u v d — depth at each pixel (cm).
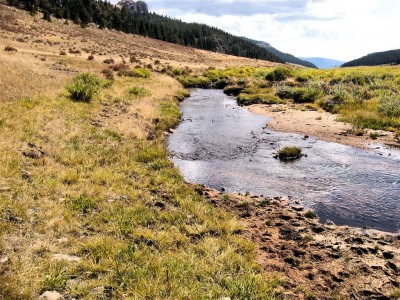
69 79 2727
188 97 3641
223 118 2511
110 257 626
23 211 735
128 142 1516
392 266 699
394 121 2144
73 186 937
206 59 10325
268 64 10500
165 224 820
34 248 615
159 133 1888
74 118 1669
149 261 621
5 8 8569
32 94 1938
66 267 573
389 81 3375
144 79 3788
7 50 4094
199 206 962
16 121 1365
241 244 761
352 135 1961
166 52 9938
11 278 511
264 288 597
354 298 605
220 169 1414
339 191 1177
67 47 6059
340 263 711
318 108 2795
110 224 768
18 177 903
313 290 623
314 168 1420
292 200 1097
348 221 962
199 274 616
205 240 755
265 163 1493
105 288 544
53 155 1139
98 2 13562
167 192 1054
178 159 1545
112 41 9038
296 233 845
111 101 2300
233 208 1012
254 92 3706
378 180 1275
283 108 2852
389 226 933
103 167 1153
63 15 10512
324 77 4188
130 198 945
